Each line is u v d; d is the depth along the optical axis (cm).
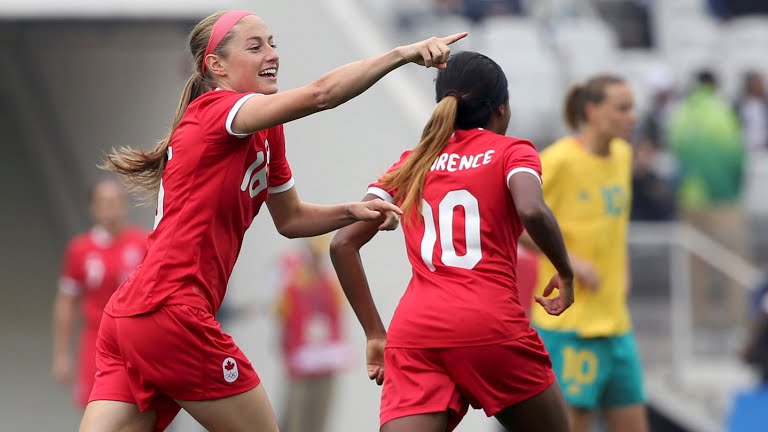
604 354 2366
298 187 3725
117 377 1567
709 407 3366
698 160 4031
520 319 1583
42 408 4678
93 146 4831
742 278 3481
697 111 4053
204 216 1510
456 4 4044
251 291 3903
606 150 2389
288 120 1438
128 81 4456
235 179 1517
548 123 4097
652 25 4956
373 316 1708
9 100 5206
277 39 3600
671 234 3447
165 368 1517
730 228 3597
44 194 5369
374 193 1667
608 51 4466
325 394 3547
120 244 3394
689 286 3438
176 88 4147
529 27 4247
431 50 1399
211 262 1527
